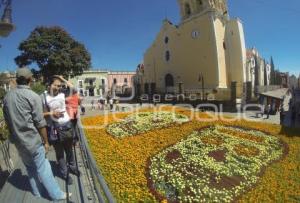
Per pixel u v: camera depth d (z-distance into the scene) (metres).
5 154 8.04
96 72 77.69
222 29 50.12
